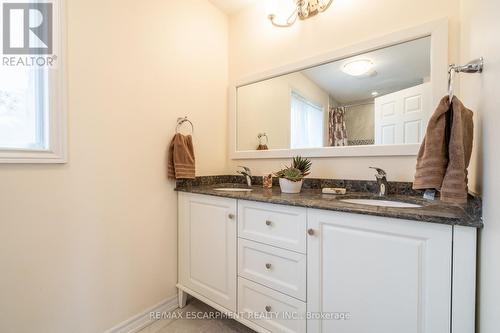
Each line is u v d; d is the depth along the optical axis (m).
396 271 0.85
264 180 1.76
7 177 0.99
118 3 1.36
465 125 0.79
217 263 1.43
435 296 0.78
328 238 1.00
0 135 1.01
